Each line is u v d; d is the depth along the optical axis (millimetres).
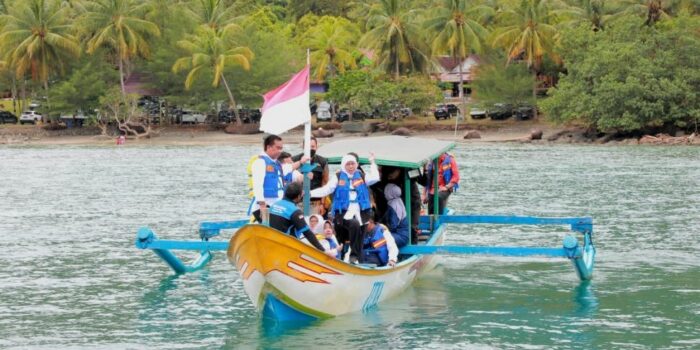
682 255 22234
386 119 91312
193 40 93562
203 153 70312
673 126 76500
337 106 100000
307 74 16500
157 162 59781
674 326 15594
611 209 31297
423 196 22562
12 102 110250
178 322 15883
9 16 91938
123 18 90125
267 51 95062
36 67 90500
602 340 14727
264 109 16531
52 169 53906
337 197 16188
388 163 17172
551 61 93250
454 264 21250
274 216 14781
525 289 18453
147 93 96688
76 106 91688
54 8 91562
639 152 64250
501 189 38594
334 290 15023
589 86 77688
